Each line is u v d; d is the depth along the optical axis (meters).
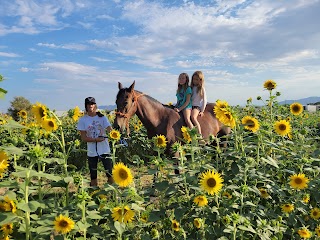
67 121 12.54
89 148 6.73
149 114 7.29
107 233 3.37
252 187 3.88
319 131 10.31
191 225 3.99
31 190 3.04
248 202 3.71
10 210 2.86
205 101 7.91
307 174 5.22
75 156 10.77
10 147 2.54
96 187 3.60
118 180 3.29
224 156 4.18
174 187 3.75
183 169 3.82
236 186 3.74
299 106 7.29
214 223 3.86
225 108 4.32
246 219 3.48
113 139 5.30
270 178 4.71
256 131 4.54
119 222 3.14
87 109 6.71
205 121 8.05
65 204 3.67
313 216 4.39
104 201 3.54
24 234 2.88
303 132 6.24
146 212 3.84
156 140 4.85
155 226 3.98
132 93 7.21
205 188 3.48
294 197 4.39
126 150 11.23
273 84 6.57
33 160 2.81
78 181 3.23
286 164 5.01
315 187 4.61
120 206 3.27
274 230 3.66
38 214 3.31
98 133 6.69
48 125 3.86
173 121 7.37
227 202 3.73
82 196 2.94
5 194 2.68
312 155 5.36
